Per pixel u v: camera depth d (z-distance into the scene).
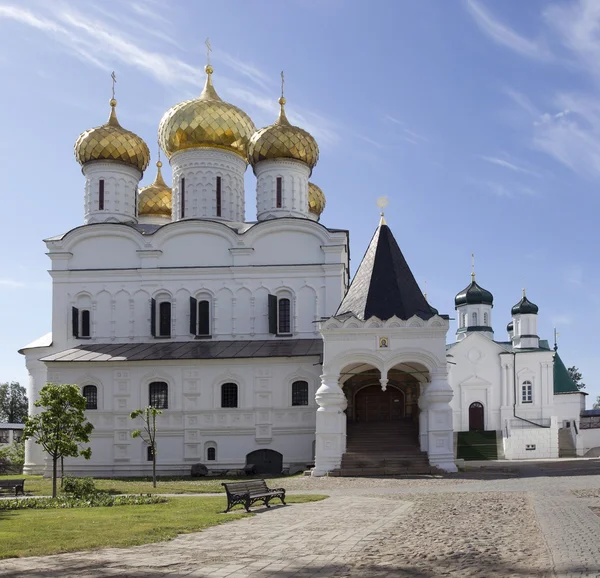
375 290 41.69
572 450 62.94
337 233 52.19
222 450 47.56
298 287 52.12
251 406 47.69
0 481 33.69
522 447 57.47
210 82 59.47
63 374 49.12
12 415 115.38
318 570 13.24
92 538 17.12
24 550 15.66
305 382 47.78
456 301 84.56
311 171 57.59
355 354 39.81
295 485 33.59
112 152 55.78
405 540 16.03
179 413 48.00
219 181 56.41
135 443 48.16
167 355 48.91
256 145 55.62
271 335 51.75
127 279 53.12
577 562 12.98
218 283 52.62
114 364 48.78
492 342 70.88
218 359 47.91
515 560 13.48
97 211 55.81
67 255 53.53
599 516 18.78
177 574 13.09
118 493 32.69
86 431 32.84
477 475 36.03
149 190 65.50
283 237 52.62
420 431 41.06
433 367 39.53
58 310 53.19
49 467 48.12
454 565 13.27
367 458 39.41
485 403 70.12
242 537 17.12
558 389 78.75
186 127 55.84
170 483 38.84
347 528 18.12
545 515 19.09
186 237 53.25
